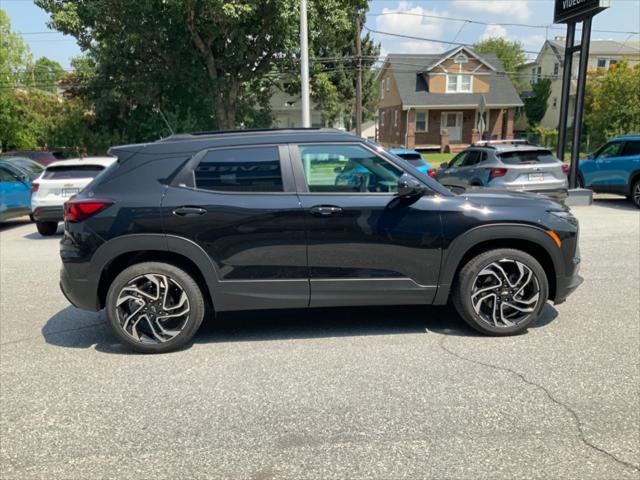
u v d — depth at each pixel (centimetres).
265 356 402
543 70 4594
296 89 2891
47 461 273
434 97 3588
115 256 402
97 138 2581
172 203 399
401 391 338
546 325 451
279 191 406
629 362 371
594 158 1284
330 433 292
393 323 467
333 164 412
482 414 307
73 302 416
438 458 266
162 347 411
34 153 2095
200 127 2588
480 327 423
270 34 2162
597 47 4234
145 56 2403
